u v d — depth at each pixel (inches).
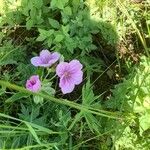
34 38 17.8
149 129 15.5
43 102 16.2
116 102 15.5
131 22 17.1
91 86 17.0
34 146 13.4
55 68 15.1
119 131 15.2
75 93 17.3
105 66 17.5
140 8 17.5
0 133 15.2
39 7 17.0
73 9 16.7
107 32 16.9
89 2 16.8
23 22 18.1
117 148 15.3
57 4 16.4
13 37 18.2
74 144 16.0
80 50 17.1
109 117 14.8
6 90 16.8
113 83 17.3
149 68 15.2
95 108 15.2
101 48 17.6
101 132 15.7
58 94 17.2
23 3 17.1
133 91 15.1
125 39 17.4
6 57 17.1
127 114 15.2
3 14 17.6
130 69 17.0
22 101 16.4
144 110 14.9
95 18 16.8
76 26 16.6
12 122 15.5
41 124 15.5
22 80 16.7
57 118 16.0
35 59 15.3
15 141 15.0
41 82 15.0
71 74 15.0
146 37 17.4
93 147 16.2
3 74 17.2
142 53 17.4
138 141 15.4
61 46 16.6
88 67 16.8
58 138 15.5
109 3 17.0
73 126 15.8
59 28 16.8
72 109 16.6
